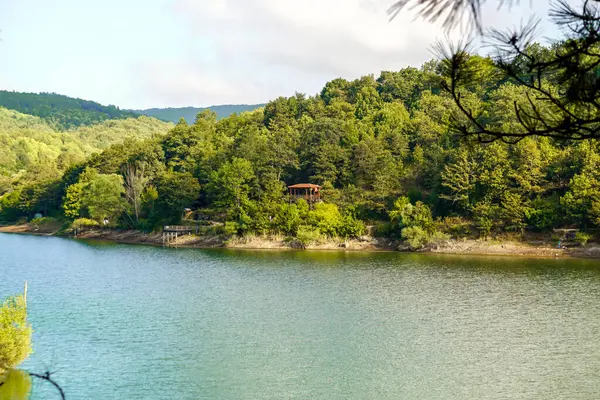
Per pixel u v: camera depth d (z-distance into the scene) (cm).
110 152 18550
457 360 4456
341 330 5366
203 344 4972
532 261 9238
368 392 3853
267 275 8469
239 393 3869
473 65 906
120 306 6481
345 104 18088
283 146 14325
